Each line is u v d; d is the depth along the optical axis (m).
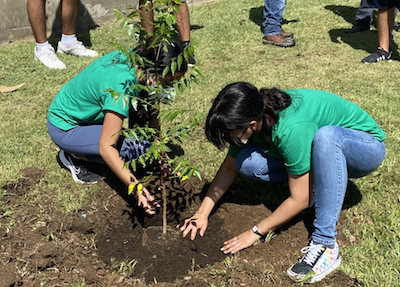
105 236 2.06
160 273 1.85
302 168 1.73
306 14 5.40
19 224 2.09
